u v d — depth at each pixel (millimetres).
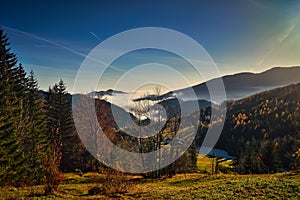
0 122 26062
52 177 17266
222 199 12773
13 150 27203
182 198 13977
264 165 47969
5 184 25391
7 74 31672
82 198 15867
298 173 22672
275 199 12094
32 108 40031
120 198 16078
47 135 41188
